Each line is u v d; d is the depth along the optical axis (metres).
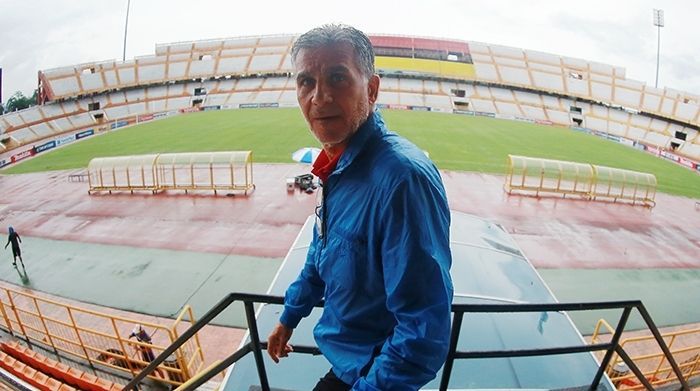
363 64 1.43
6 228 16.64
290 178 20.56
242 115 47.41
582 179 25.88
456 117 51.03
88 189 21.89
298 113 47.75
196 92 65.88
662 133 58.09
